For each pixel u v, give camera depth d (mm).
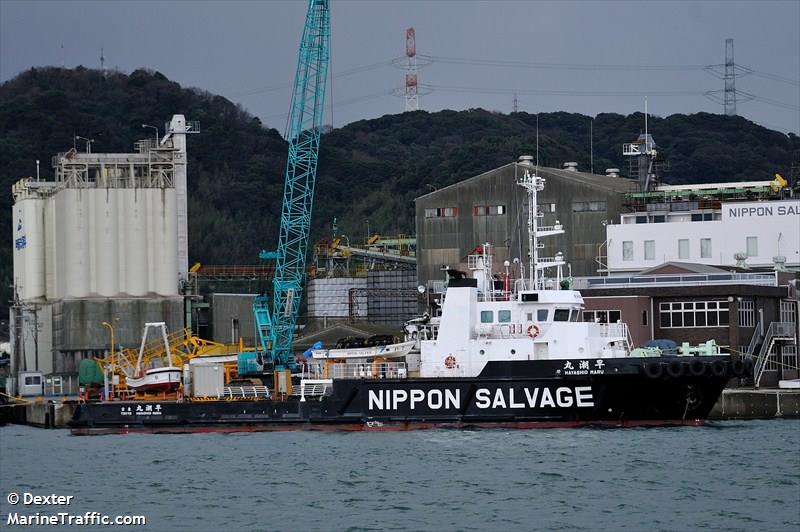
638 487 74438
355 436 93562
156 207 148750
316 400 97562
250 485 77625
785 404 109062
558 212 155125
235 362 119375
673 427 95500
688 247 149125
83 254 146875
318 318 176125
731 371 92750
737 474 77938
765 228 146375
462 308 95062
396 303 174000
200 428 99875
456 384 93875
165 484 79000
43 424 123438
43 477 83125
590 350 94312
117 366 115188
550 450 85688
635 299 120188
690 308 119875
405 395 94938
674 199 156500
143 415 101250
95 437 101250
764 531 64688
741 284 118438
